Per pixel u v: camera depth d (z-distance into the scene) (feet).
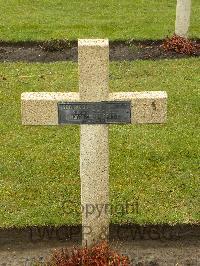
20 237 20.56
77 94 16.51
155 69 36.17
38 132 27.25
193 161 24.53
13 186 22.76
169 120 28.43
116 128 27.61
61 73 35.32
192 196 22.11
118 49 41.27
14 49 41.34
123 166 24.14
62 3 55.06
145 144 25.96
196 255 19.99
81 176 17.26
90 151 16.84
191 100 30.78
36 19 48.75
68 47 41.39
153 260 19.76
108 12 51.75
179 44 40.11
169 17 49.70
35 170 23.88
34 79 34.14
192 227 20.62
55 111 16.34
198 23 47.42
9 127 27.76
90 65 15.75
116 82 33.71
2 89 32.35
